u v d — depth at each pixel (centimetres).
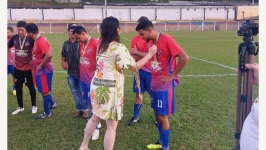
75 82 510
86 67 448
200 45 1786
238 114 234
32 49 514
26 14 4253
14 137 438
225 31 3566
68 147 404
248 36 217
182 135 437
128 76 877
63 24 3566
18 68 524
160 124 385
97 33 3319
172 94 368
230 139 422
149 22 346
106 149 343
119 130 463
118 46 317
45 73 498
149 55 331
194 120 498
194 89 701
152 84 368
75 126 483
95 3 4844
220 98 625
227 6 4822
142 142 418
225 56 1283
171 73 360
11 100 636
